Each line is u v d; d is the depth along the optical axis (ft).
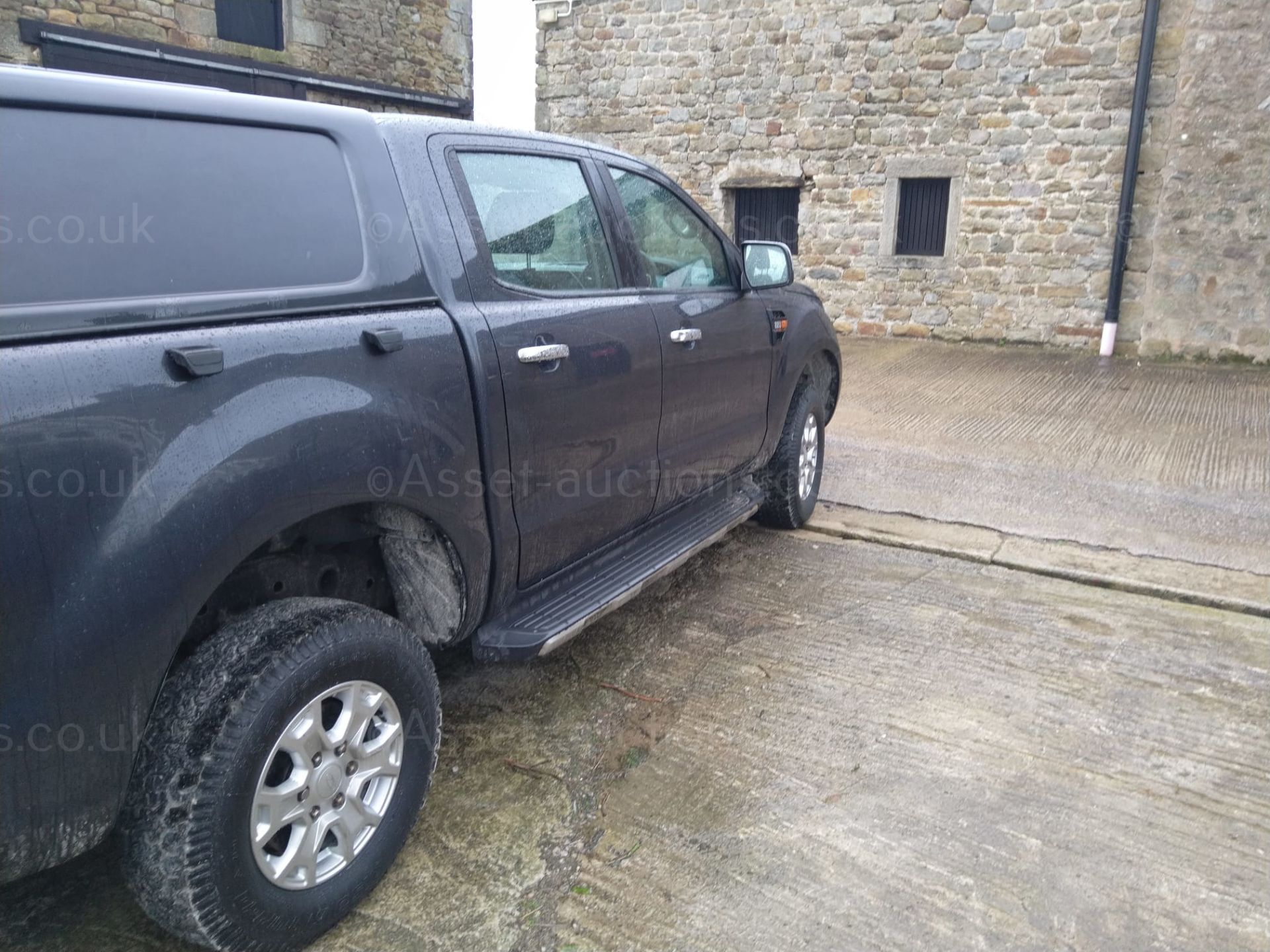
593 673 11.10
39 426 5.10
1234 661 11.32
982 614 12.63
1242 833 8.27
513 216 9.16
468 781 9.04
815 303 15.44
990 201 33.45
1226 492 17.52
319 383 6.68
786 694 10.62
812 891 7.58
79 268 5.62
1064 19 30.96
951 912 7.36
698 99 37.63
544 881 7.71
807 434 15.70
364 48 34.76
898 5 33.35
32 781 5.23
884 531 15.64
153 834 5.92
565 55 39.70
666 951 6.99
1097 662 11.29
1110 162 31.27
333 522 7.76
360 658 6.84
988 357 32.17
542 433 8.83
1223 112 28.37
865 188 35.47
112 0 27.25
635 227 10.96
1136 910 7.37
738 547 15.10
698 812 8.58
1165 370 29.40
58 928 7.16
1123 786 8.92
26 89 5.57
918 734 9.79
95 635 5.32
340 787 6.87
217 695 6.13
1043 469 19.11
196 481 5.78
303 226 7.07
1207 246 29.53
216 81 29.86
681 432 11.27
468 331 8.01
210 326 6.22
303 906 6.67
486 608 8.75
